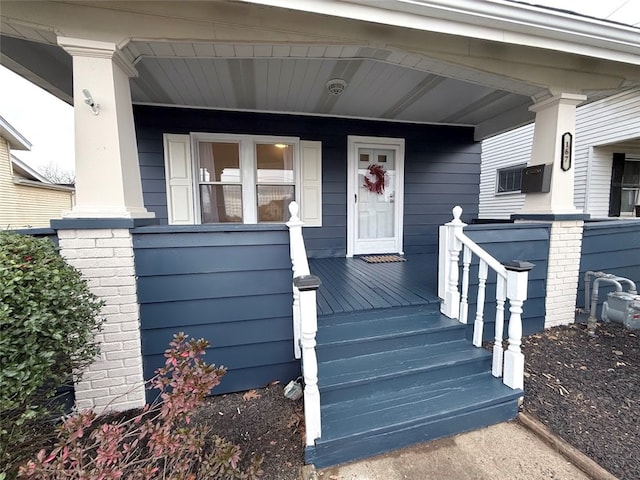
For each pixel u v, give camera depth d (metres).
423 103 4.14
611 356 2.72
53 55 2.75
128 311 2.08
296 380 2.38
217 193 4.41
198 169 4.31
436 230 5.35
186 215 4.25
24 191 8.95
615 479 1.54
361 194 5.00
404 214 5.20
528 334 3.16
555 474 1.64
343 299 2.76
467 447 1.86
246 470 1.60
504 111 4.51
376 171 5.01
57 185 10.16
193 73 3.15
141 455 1.58
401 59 2.49
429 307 2.72
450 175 5.32
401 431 1.83
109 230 2.00
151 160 4.13
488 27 2.19
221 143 4.36
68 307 1.53
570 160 3.02
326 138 4.68
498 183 8.35
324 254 4.86
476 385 2.19
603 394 2.21
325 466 1.73
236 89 3.59
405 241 5.23
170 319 2.20
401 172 5.07
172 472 1.36
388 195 5.13
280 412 2.13
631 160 6.61
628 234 3.63
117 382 2.11
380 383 2.08
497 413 2.05
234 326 2.31
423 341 2.44
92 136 1.95
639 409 2.05
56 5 1.84
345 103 4.12
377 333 2.37
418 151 5.14
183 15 2.00
